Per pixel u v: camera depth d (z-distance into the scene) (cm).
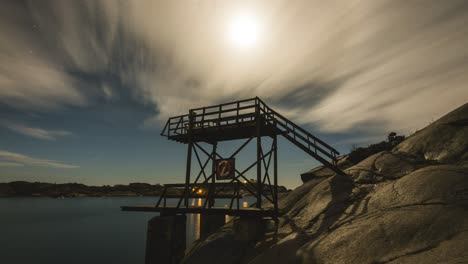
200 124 1464
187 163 1406
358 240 575
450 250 409
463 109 1160
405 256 455
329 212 921
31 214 9338
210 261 1030
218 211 1208
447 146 995
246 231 1091
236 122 1329
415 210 592
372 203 793
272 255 756
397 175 980
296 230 919
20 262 2852
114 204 15825
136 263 2788
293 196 1386
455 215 509
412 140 1230
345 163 1648
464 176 652
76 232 5206
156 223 1255
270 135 1473
